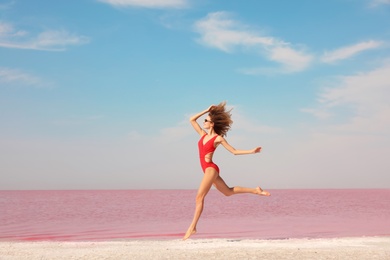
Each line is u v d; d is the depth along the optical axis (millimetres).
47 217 26438
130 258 9094
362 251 10227
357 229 18688
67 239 15273
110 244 12500
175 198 73062
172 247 11453
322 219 24359
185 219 24766
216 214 29297
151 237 15891
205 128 9750
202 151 9586
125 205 43594
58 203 49219
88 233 17391
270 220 23828
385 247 11547
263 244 12383
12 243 12750
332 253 9852
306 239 14047
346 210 33281
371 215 27391
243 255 9469
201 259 8922
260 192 9672
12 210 34031
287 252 9961
